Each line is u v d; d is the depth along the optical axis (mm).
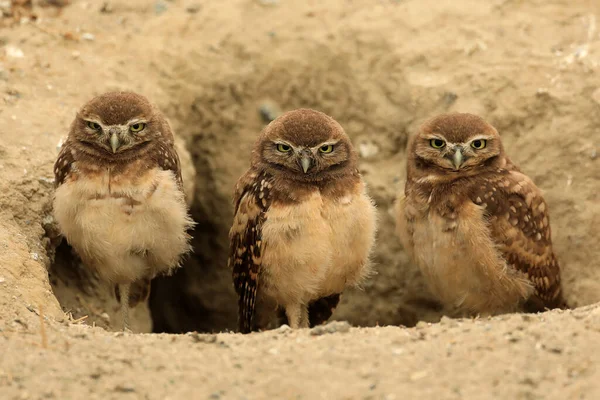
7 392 7570
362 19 15039
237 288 11312
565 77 13695
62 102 13266
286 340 8656
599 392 7395
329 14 15273
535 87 13695
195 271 15648
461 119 11492
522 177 11781
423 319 14391
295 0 15609
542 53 14078
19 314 9602
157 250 11195
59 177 11102
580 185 13180
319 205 10664
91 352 8352
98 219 10789
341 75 14828
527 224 11539
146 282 11992
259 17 15445
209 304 15648
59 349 8414
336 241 10781
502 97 13742
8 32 14445
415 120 14141
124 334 9094
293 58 14961
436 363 7934
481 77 13914
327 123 10906
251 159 11406
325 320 12070
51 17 15305
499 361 7922
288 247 10648
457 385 7578
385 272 14391
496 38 14391
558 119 13445
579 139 13273
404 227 11969
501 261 11391
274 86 15016
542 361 7891
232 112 15055
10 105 12883
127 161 10922
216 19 15438
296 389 7570
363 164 14539
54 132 12562
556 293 12117
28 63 13812
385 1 15328
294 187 10727
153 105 11562
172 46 15016
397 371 7824
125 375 7848
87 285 12898
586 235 13016
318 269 10758
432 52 14367
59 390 7605
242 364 8031
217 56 15078
